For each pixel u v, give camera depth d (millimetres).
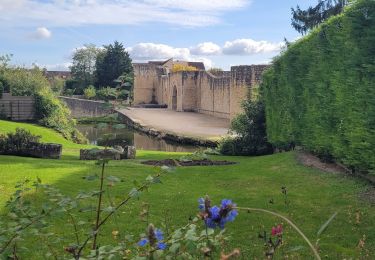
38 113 38031
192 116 58031
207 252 2844
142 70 87812
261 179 12547
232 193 10859
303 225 7953
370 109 10695
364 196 9805
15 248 3795
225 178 12977
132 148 19312
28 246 5852
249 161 16766
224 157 20719
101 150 3943
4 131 27656
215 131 38812
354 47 11438
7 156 17500
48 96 38500
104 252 3260
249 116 23297
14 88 42875
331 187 10852
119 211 8828
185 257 2963
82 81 99812
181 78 67188
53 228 7102
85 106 69625
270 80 20531
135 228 7773
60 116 37531
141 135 41406
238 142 23406
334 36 12938
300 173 12906
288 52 17578
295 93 17141
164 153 22969
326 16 41125
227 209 2547
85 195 3717
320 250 6605
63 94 88812
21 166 14219
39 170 13531
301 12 42312
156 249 2895
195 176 13352
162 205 9508
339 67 12586
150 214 8727
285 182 11891
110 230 7598
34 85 43844
